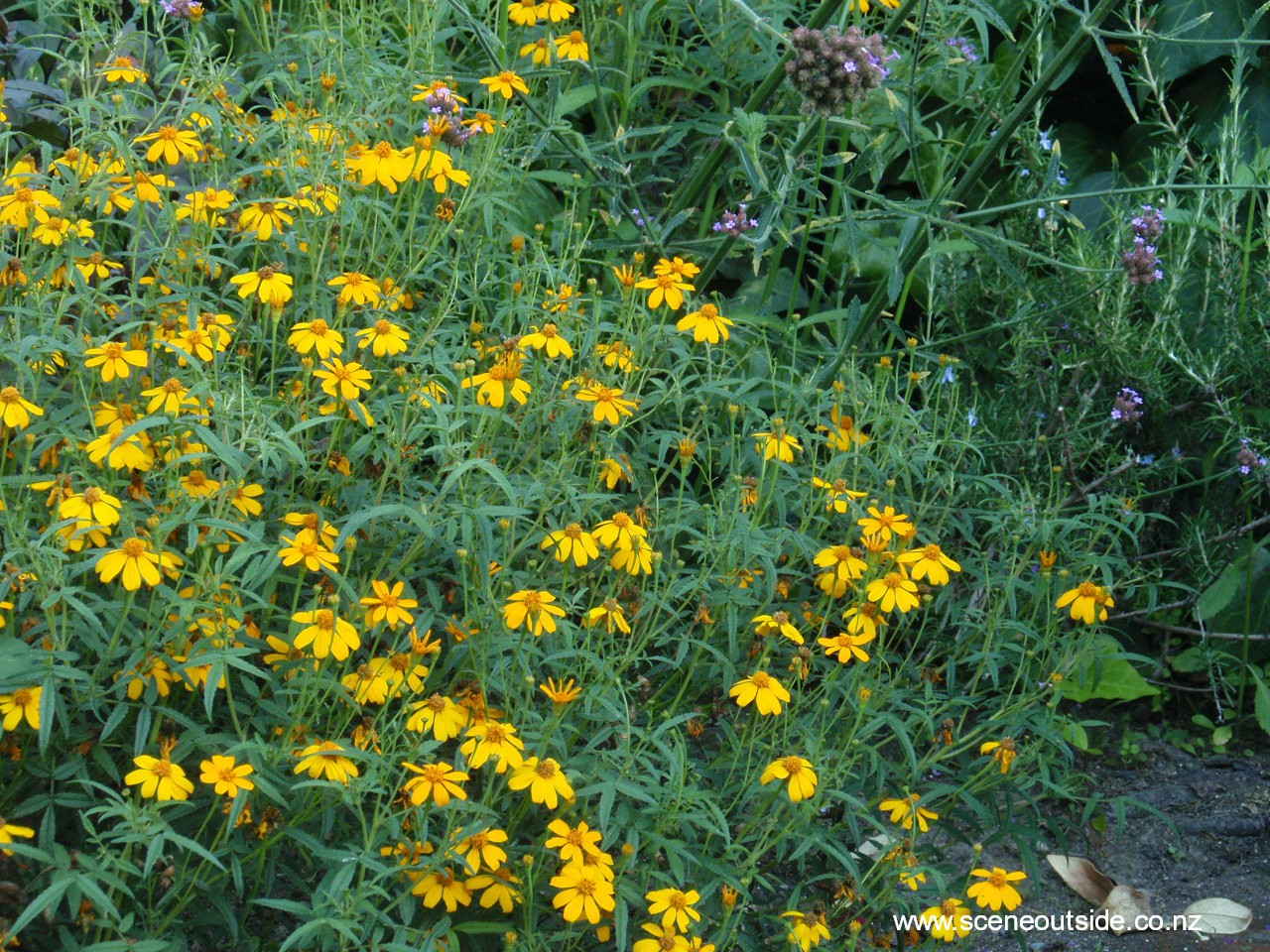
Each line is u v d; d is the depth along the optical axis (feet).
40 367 7.51
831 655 8.87
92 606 6.61
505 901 6.91
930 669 8.87
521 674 7.48
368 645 7.82
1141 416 11.27
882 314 11.89
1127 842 10.41
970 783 8.40
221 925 7.14
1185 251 11.53
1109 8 9.87
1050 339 12.40
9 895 6.30
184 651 6.73
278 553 6.83
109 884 6.21
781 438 8.73
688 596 8.57
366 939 6.44
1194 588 11.55
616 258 11.75
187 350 7.66
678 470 10.52
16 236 8.79
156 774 6.15
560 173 11.07
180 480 6.94
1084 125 14.80
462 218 10.40
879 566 8.47
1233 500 11.95
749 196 10.75
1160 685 11.64
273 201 8.59
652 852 7.05
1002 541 9.76
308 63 11.04
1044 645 8.71
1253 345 11.64
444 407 7.57
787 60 10.73
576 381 8.67
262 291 7.96
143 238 9.90
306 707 6.78
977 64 13.57
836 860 8.41
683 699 8.76
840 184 10.34
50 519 7.39
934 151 13.37
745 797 7.54
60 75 11.83
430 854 6.77
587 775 7.07
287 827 6.56
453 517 7.38
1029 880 10.01
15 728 6.57
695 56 12.80
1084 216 14.32
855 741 7.70
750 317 10.80
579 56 11.27
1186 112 13.85
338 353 8.07
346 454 8.37
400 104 10.84
